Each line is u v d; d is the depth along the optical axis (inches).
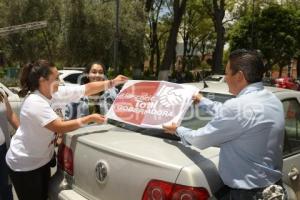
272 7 1620.3
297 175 143.6
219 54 1273.4
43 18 1204.5
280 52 1632.6
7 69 953.5
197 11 1724.9
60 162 147.4
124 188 116.6
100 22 1054.4
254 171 108.4
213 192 107.8
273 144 110.9
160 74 890.7
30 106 137.9
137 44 1097.4
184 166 107.9
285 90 161.9
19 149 142.9
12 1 1200.2
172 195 106.7
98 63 205.0
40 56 1275.8
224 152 110.7
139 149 119.1
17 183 146.3
